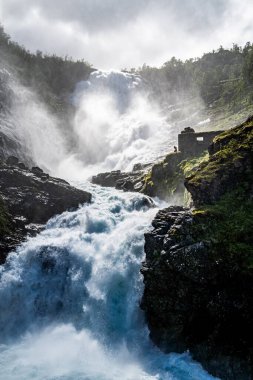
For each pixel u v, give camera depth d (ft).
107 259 71.26
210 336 52.16
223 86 336.90
